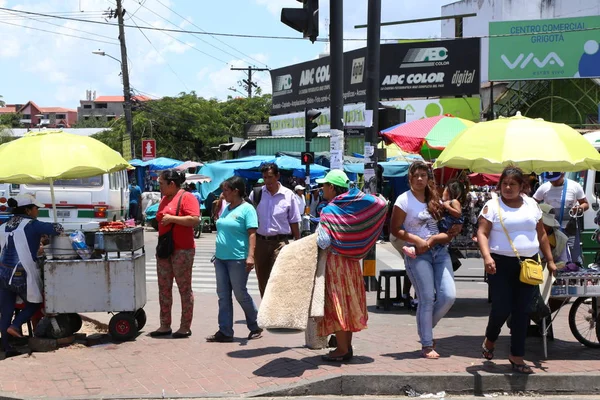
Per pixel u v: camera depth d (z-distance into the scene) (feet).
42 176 23.76
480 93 92.27
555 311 24.53
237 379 20.15
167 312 26.25
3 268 24.93
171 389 19.44
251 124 136.15
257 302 35.83
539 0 102.83
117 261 24.98
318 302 20.07
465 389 19.48
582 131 47.52
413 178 21.36
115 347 24.38
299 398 18.88
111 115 351.25
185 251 25.59
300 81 116.67
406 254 21.48
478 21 108.37
